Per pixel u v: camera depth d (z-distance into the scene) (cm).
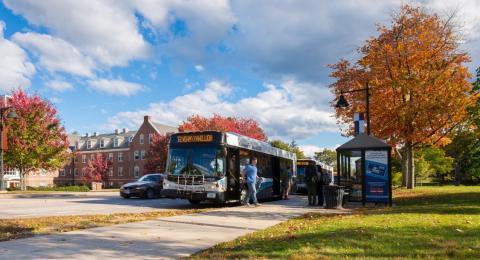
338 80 3406
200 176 1961
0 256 787
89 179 8638
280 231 1075
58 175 9538
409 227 1049
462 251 754
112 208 1927
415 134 3066
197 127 5766
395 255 732
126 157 9044
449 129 3288
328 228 1073
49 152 4588
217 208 1931
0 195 3052
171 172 2014
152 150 6800
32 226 1194
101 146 9544
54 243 919
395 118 3048
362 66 3262
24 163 4500
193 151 2006
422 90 2964
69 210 1811
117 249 858
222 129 5703
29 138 4475
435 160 5725
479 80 3041
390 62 3041
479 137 3316
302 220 1341
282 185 2859
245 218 1412
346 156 2083
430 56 2986
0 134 3603
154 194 2805
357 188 2064
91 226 1196
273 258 723
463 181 6353
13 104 4391
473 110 2986
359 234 945
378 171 1908
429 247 795
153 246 891
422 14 3106
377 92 3062
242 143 2198
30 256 788
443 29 3073
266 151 2559
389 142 3231
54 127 4666
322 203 2083
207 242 942
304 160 4097
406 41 3058
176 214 1586
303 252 761
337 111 3409
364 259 700
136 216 1491
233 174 2066
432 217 1268
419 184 6475
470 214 1355
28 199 2703
